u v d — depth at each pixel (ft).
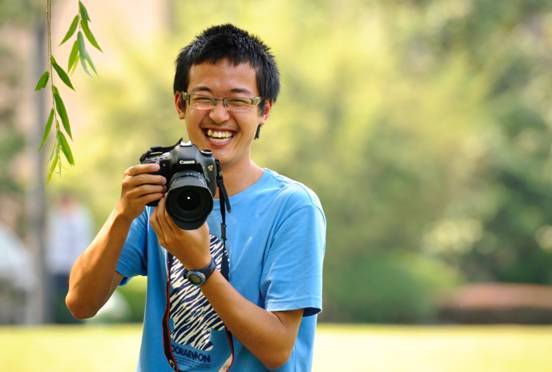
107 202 131.13
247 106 25.02
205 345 24.53
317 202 25.38
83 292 24.90
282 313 24.21
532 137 158.51
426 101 133.59
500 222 155.22
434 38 162.09
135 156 131.44
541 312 130.00
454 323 129.29
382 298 127.54
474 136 146.61
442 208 134.62
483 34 161.79
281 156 124.57
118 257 24.64
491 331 80.38
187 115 25.26
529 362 61.57
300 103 128.57
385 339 70.74
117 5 162.40
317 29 136.77
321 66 129.70
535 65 165.07
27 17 112.37
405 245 132.77
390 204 129.80
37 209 113.91
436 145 132.77
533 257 157.79
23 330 77.97
